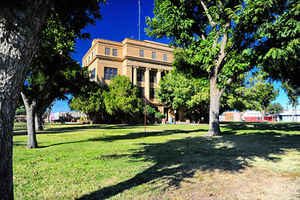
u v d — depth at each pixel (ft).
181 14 38.75
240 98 91.66
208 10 38.83
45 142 34.14
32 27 6.56
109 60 135.95
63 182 12.37
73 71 40.27
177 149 24.75
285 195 9.99
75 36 20.57
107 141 34.12
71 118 168.55
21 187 11.55
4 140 6.49
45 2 6.65
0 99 6.32
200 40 39.68
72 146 28.27
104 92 114.11
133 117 130.93
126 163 17.26
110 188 11.26
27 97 28.27
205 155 20.57
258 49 34.53
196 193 10.39
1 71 6.28
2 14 5.93
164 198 9.78
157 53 147.84
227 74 37.76
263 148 24.26
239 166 15.79
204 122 133.80
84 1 15.12
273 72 43.55
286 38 30.58
